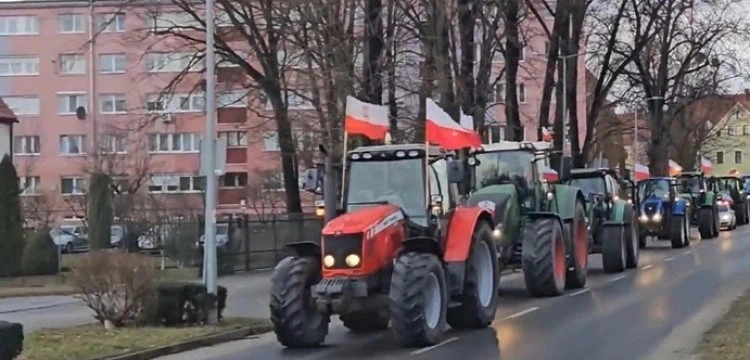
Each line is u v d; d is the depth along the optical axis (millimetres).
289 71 35500
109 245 35031
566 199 21234
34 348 13727
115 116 60125
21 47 62625
